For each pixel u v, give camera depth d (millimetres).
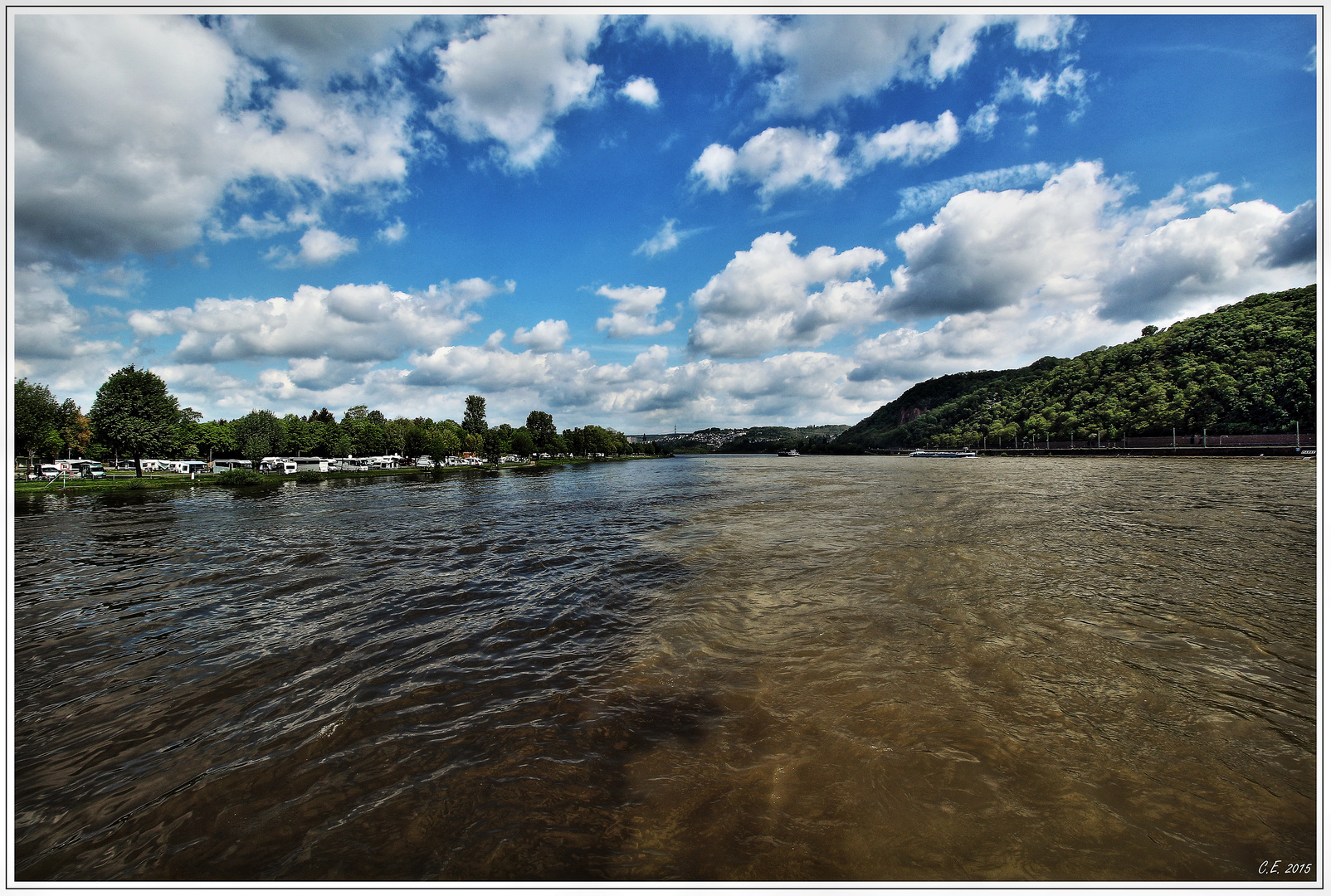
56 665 7543
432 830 4098
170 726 5844
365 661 7484
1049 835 3920
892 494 30406
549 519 22172
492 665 7234
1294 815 4105
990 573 11516
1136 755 4867
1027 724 5402
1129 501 24484
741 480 48938
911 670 6723
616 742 5207
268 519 22984
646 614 9250
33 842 4148
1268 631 7988
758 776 4609
